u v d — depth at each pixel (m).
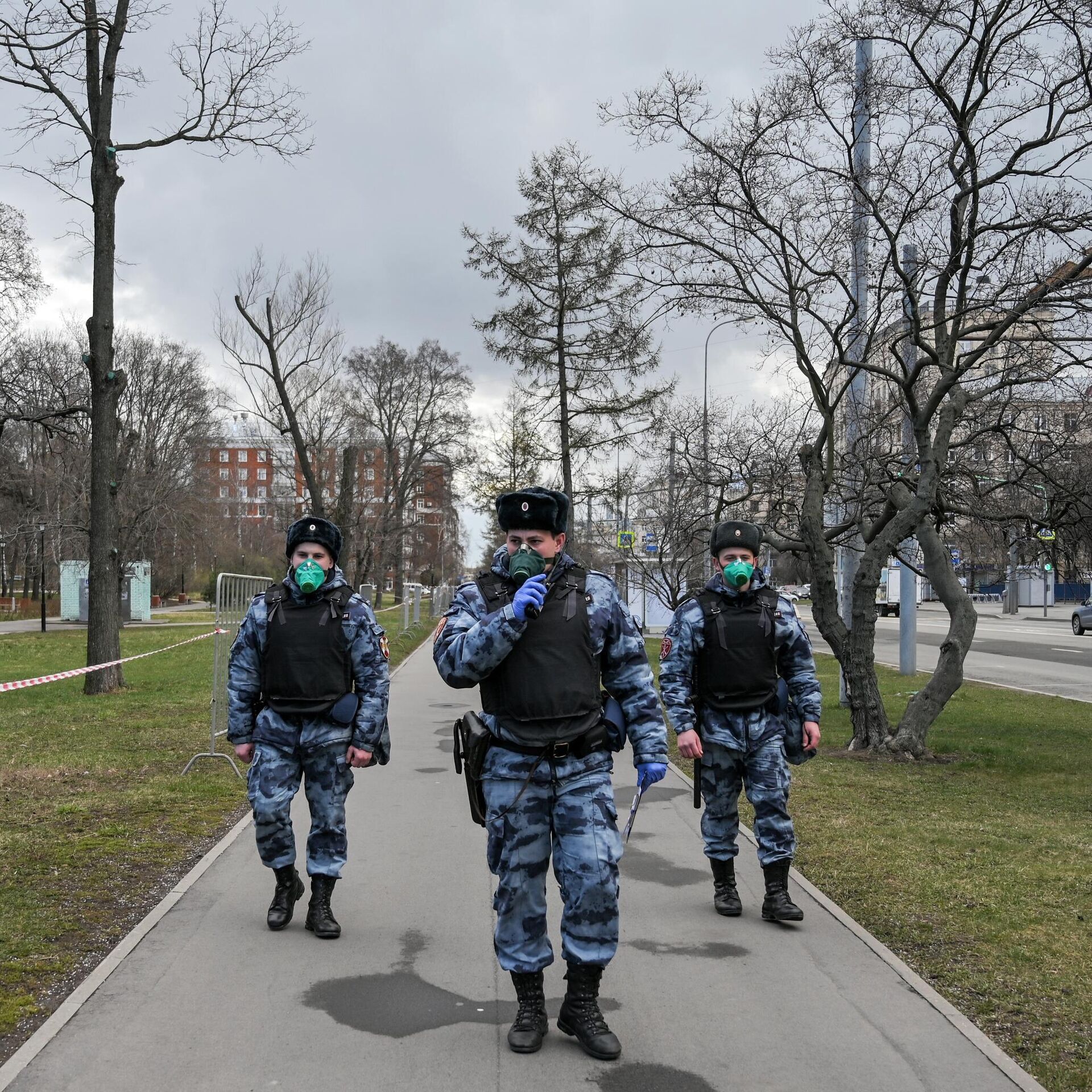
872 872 6.05
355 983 4.17
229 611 10.78
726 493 12.53
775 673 5.20
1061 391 9.77
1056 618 49.44
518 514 3.78
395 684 17.73
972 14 8.80
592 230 17.36
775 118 9.65
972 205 9.03
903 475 10.72
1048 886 5.77
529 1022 3.63
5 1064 3.40
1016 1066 3.48
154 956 4.44
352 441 36.72
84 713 13.28
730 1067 3.47
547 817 3.69
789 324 9.91
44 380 24.73
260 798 4.75
